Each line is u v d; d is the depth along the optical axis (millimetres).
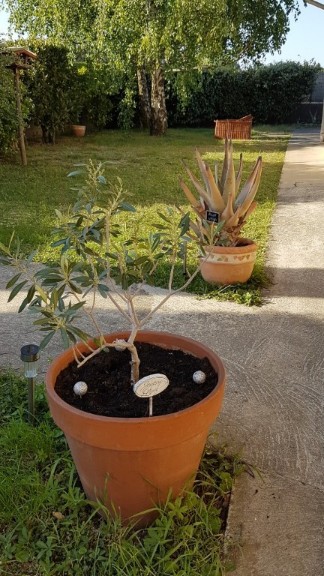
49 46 12211
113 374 1964
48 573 1649
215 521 1839
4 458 2090
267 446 2279
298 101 20031
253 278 4137
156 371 1971
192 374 1946
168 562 1646
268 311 3672
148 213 6246
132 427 1573
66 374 1945
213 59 13219
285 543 1804
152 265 1907
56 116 13039
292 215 6273
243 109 20047
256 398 2627
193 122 19906
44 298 1637
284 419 2465
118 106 16953
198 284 4031
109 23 12172
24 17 13805
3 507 1862
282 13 14281
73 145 13305
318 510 1944
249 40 14602
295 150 12711
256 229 5613
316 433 2375
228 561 1731
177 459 1708
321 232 5578
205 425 1705
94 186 1864
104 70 13867
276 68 19578
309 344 3201
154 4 11984
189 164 10484
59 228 1806
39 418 2359
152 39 12000
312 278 4305
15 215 6129
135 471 1679
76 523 1812
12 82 9141
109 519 1793
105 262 1830
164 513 1785
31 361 2266
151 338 2154
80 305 1636
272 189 7832
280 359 3016
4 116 9078
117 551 1678
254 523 1879
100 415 1695
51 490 1903
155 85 15602
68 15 12719
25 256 4621
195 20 11953
